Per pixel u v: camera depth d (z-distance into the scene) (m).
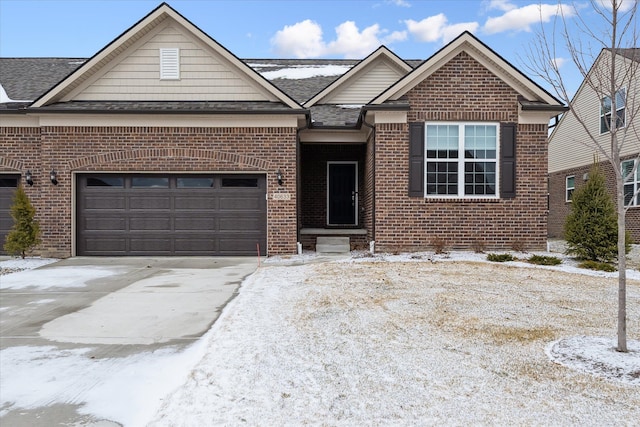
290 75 17.97
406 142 12.02
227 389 3.64
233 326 5.37
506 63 11.79
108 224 12.40
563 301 6.48
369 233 13.43
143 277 9.16
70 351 4.69
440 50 11.77
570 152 21.41
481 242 12.01
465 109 11.98
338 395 3.51
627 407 3.27
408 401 3.39
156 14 12.30
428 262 10.38
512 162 12.01
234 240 12.46
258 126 12.27
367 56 15.49
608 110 16.84
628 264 10.48
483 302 6.41
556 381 3.72
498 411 3.22
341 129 13.34
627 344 4.54
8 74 15.55
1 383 3.90
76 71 12.30
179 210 12.42
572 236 10.77
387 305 6.24
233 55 12.56
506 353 4.36
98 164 12.12
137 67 12.67
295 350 4.51
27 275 9.45
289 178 12.31
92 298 7.22
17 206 11.48
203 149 12.23
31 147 12.30
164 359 4.44
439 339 4.80
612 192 17.58
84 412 3.38
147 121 12.13
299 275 8.86
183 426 3.09
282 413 3.23
